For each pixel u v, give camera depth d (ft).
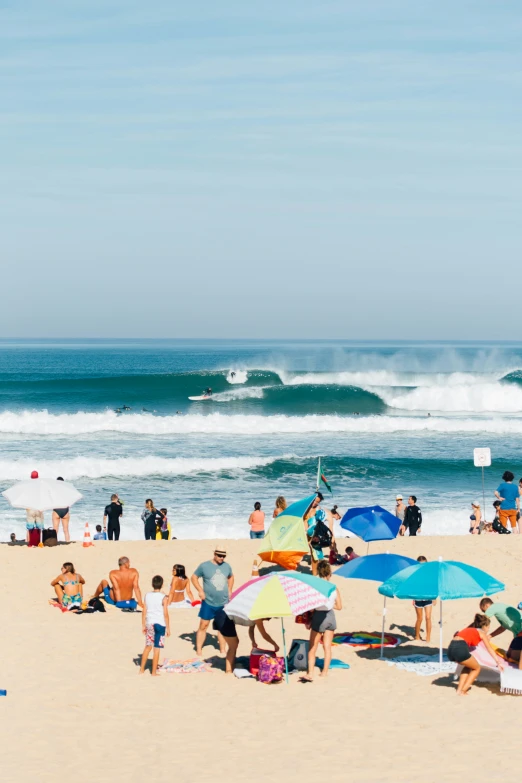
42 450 213.05
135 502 162.09
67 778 45.24
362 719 55.06
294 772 45.55
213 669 67.56
